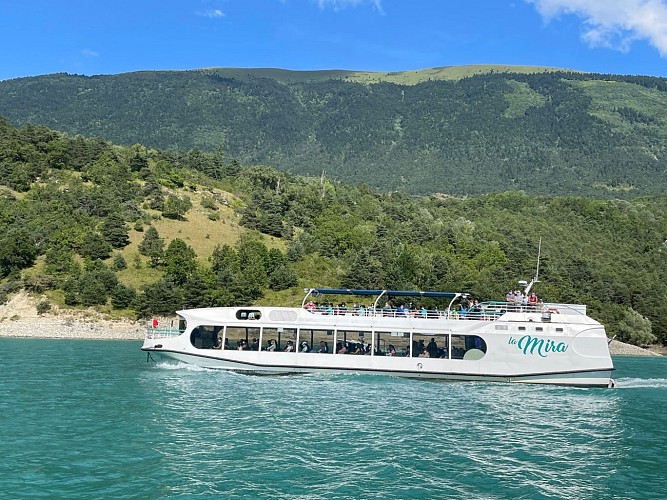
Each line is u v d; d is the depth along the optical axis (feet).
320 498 77.61
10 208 469.57
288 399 133.18
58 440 99.40
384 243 511.81
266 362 159.84
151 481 82.02
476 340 157.38
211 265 449.89
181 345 164.35
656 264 625.00
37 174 550.77
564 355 155.63
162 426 109.29
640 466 94.27
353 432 107.96
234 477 84.28
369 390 143.74
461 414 124.26
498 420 120.47
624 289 498.28
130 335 362.33
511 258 551.59
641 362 308.40
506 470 90.58
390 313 167.73
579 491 83.30
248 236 500.74
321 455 94.53
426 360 157.28
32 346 274.77
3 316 369.30
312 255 492.95
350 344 160.25
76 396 134.41
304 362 159.33
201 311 165.48
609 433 113.91
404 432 108.78
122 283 403.54
